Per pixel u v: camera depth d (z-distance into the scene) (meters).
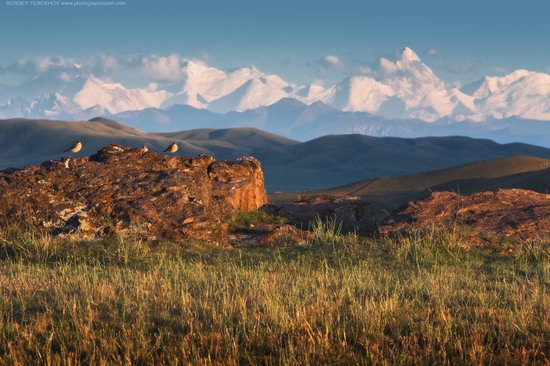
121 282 22.69
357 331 16.31
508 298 21.11
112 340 15.25
